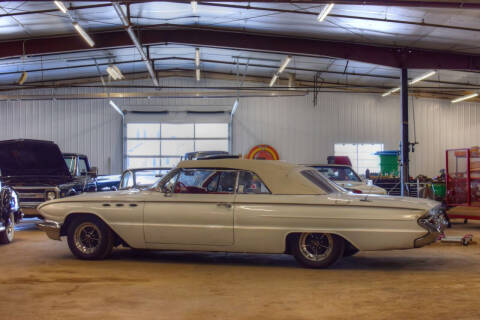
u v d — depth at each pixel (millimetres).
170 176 7035
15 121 26484
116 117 26906
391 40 18125
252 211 6531
